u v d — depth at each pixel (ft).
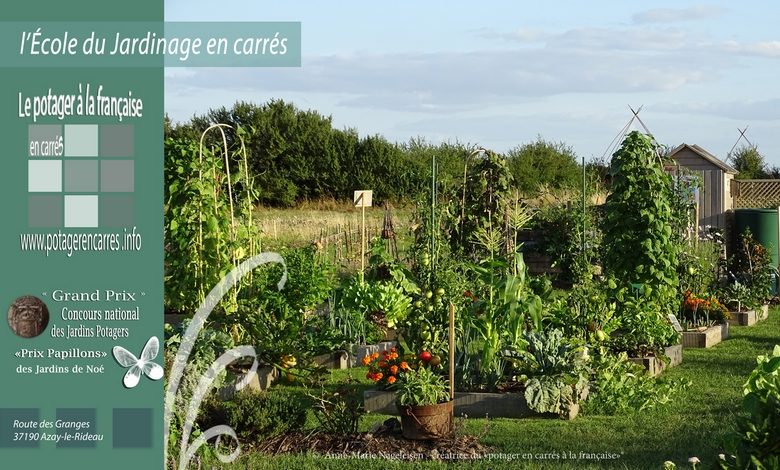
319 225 88.84
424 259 39.11
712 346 39.73
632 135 37.91
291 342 31.96
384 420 25.32
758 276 53.21
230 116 126.21
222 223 35.42
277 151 123.65
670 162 47.55
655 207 37.17
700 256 48.88
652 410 26.86
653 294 36.88
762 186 69.00
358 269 54.54
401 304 40.52
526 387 26.05
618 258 37.63
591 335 31.65
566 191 69.15
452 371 24.17
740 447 14.16
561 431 24.41
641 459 21.44
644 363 32.50
